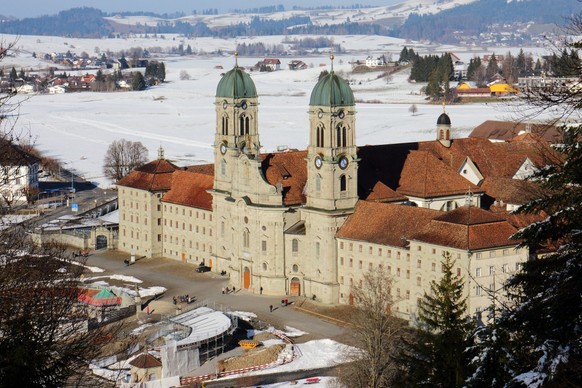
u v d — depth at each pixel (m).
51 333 74.69
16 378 71.44
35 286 77.19
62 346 77.44
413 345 126.94
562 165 67.00
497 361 69.25
